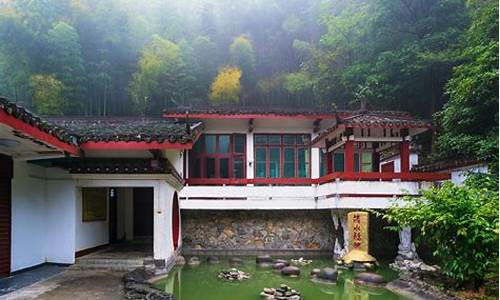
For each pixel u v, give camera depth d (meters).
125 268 8.41
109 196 11.25
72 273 7.94
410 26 14.92
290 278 8.76
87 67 16.97
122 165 8.67
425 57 13.33
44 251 8.67
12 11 15.67
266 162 15.79
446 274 6.94
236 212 13.39
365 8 16.00
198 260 11.02
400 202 10.46
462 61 13.28
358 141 11.04
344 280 8.52
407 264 9.60
